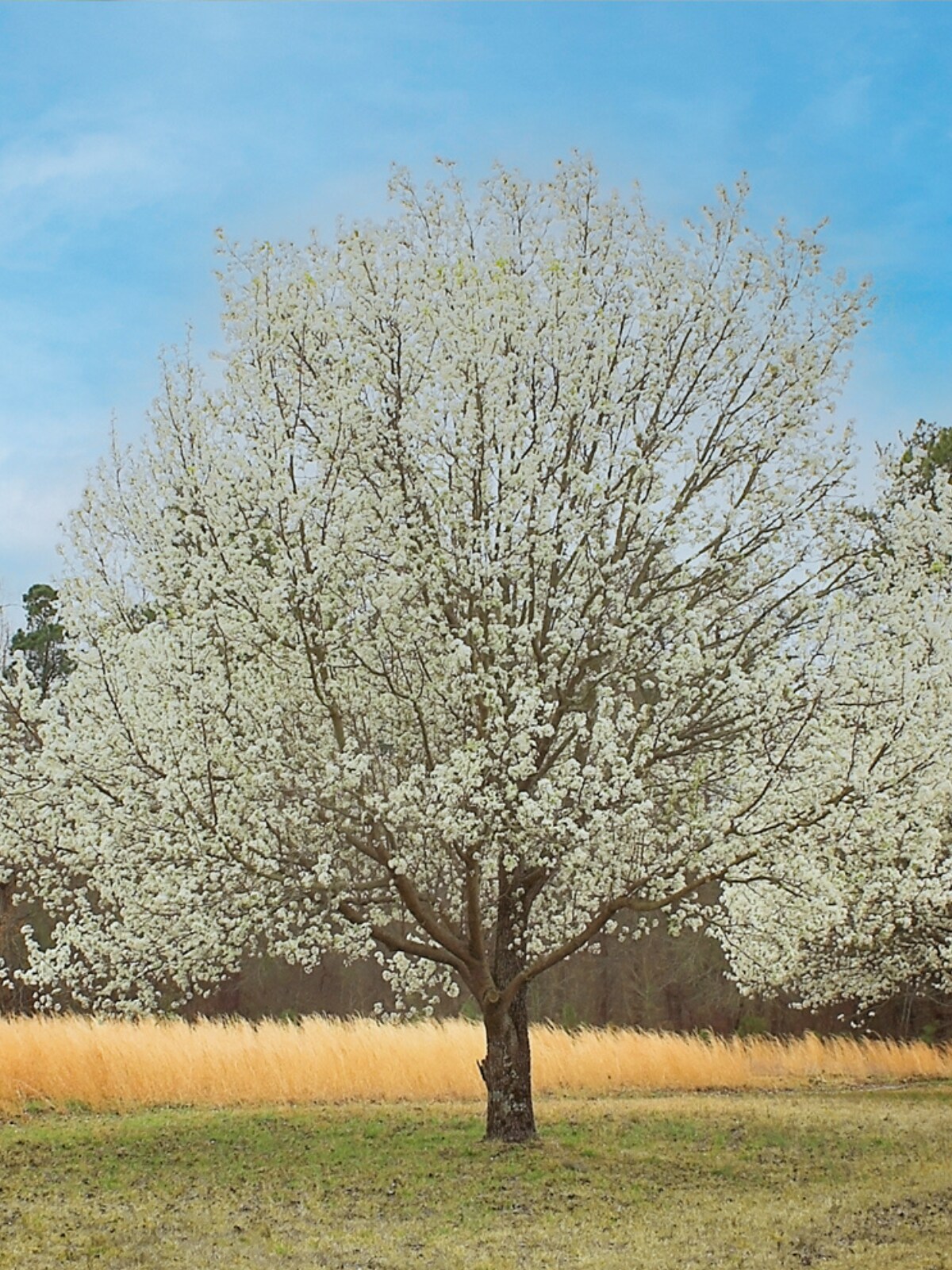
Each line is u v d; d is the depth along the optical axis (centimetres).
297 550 1279
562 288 1383
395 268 1395
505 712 1255
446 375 1327
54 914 1431
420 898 1336
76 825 1236
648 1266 912
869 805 1182
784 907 1322
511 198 1465
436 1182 1219
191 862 1198
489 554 1321
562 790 1198
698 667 1246
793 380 1407
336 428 1320
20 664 1227
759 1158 1390
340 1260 933
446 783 1153
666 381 1412
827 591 1396
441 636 1341
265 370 1369
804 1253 951
